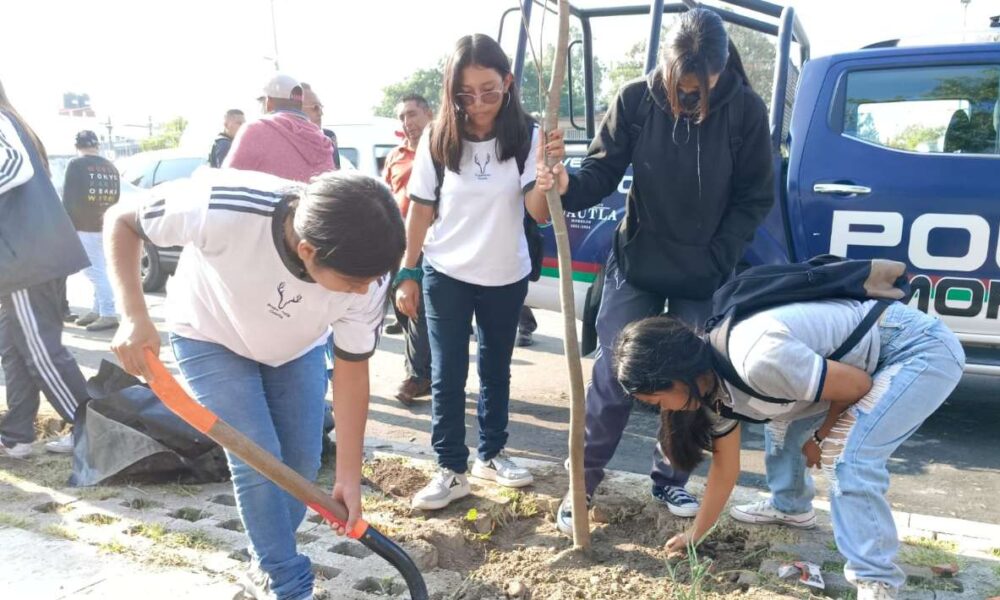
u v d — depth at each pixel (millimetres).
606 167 3150
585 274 4801
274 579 2402
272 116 3666
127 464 3463
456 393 3330
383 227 1741
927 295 4355
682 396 2359
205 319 2309
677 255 3049
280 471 2154
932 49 4348
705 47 2797
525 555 3061
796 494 3135
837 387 2318
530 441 4570
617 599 2723
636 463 4270
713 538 3148
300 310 2174
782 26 4488
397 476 3670
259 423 2340
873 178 4387
